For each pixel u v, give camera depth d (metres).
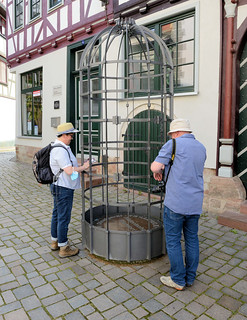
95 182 6.35
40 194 5.91
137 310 2.26
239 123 4.38
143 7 5.39
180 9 4.83
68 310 2.27
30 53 9.31
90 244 3.19
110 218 3.84
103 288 2.56
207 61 4.51
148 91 2.98
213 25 4.41
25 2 9.43
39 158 3.02
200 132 4.68
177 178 2.39
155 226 3.52
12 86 18.39
